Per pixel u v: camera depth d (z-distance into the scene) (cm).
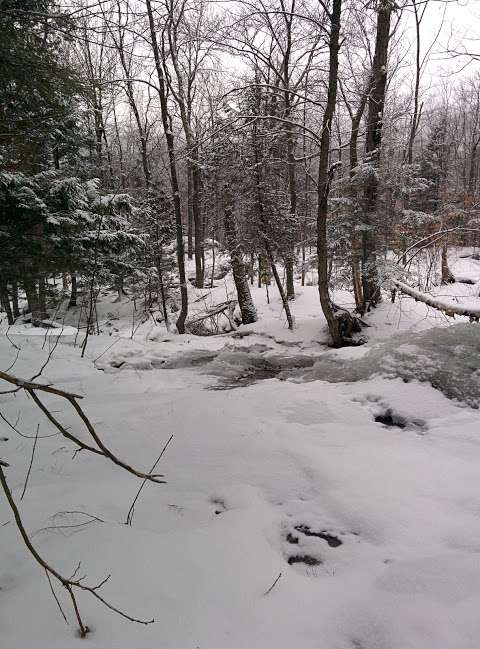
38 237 747
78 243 841
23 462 337
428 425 388
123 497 275
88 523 242
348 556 224
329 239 1116
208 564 207
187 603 181
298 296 1630
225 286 2022
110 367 723
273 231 1244
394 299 1169
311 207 2056
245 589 192
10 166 690
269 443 336
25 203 717
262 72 1240
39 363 642
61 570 199
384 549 224
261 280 1931
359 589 193
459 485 271
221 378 706
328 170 945
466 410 418
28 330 947
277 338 1138
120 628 166
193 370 774
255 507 262
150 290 1589
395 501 258
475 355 487
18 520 145
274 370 797
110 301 1966
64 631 164
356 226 1063
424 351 511
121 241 1002
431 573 195
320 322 1195
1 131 597
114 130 2195
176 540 225
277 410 415
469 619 167
